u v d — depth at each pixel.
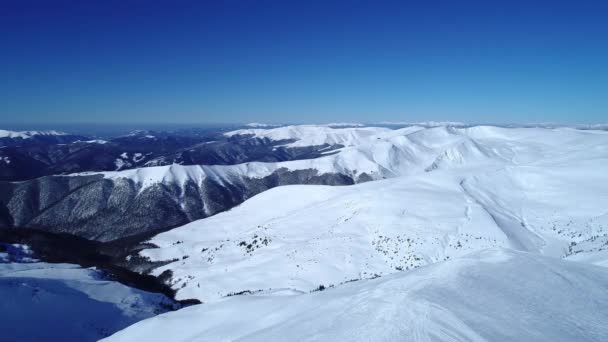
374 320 16.11
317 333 16.23
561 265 24.08
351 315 17.58
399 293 19.06
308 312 21.47
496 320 15.68
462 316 15.78
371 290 21.97
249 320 26.47
